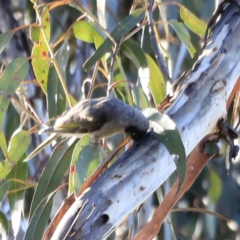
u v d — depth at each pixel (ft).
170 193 16.40
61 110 19.36
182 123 14.66
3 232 19.98
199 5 24.14
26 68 18.01
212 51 15.85
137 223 23.67
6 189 18.81
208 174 26.32
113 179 13.12
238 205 26.66
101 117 15.29
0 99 17.70
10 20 27.40
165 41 24.34
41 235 16.79
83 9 18.40
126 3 24.45
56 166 17.67
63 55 19.54
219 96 15.21
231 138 15.98
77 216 12.50
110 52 19.47
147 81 18.61
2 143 18.17
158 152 13.57
